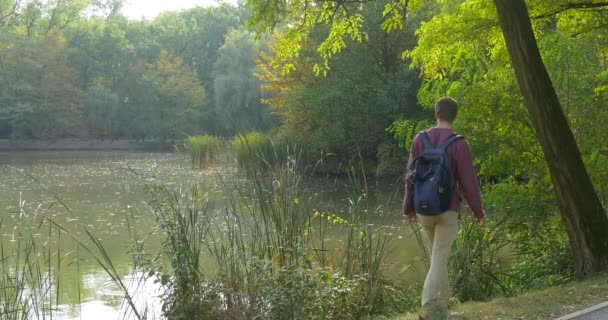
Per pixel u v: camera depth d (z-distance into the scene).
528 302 6.86
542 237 10.84
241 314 7.85
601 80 10.87
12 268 12.74
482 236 9.73
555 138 8.62
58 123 73.69
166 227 8.58
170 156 60.06
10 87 71.69
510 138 11.05
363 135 36.72
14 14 77.31
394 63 37.38
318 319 7.91
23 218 20.02
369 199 24.09
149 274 8.52
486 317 6.29
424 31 12.38
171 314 8.05
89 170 41.41
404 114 36.22
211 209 16.11
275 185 9.40
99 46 82.00
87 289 11.34
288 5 11.55
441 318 6.18
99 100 76.19
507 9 8.59
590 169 10.57
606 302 6.33
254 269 8.35
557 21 12.87
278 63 13.09
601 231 8.64
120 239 16.36
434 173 6.12
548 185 10.60
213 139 39.12
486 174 11.28
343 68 37.25
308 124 38.72
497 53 11.87
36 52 72.50
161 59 79.25
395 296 9.12
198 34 91.25
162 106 78.06
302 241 9.01
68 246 15.42
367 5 34.84
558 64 10.78
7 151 69.88
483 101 11.07
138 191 28.72
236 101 70.25
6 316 8.92
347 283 8.38
